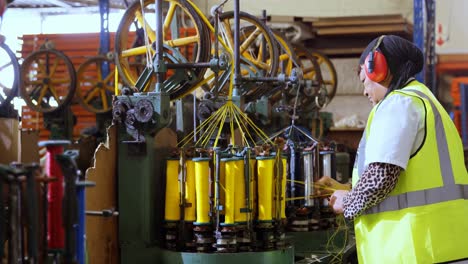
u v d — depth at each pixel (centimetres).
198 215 303
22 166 197
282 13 990
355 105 917
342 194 268
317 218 371
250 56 558
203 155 307
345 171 549
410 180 245
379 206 251
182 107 395
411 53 257
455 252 243
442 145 246
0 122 325
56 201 198
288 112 518
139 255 317
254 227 312
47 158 200
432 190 244
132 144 317
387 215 249
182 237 310
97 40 954
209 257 296
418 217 243
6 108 357
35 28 1091
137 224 317
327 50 934
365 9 983
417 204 244
